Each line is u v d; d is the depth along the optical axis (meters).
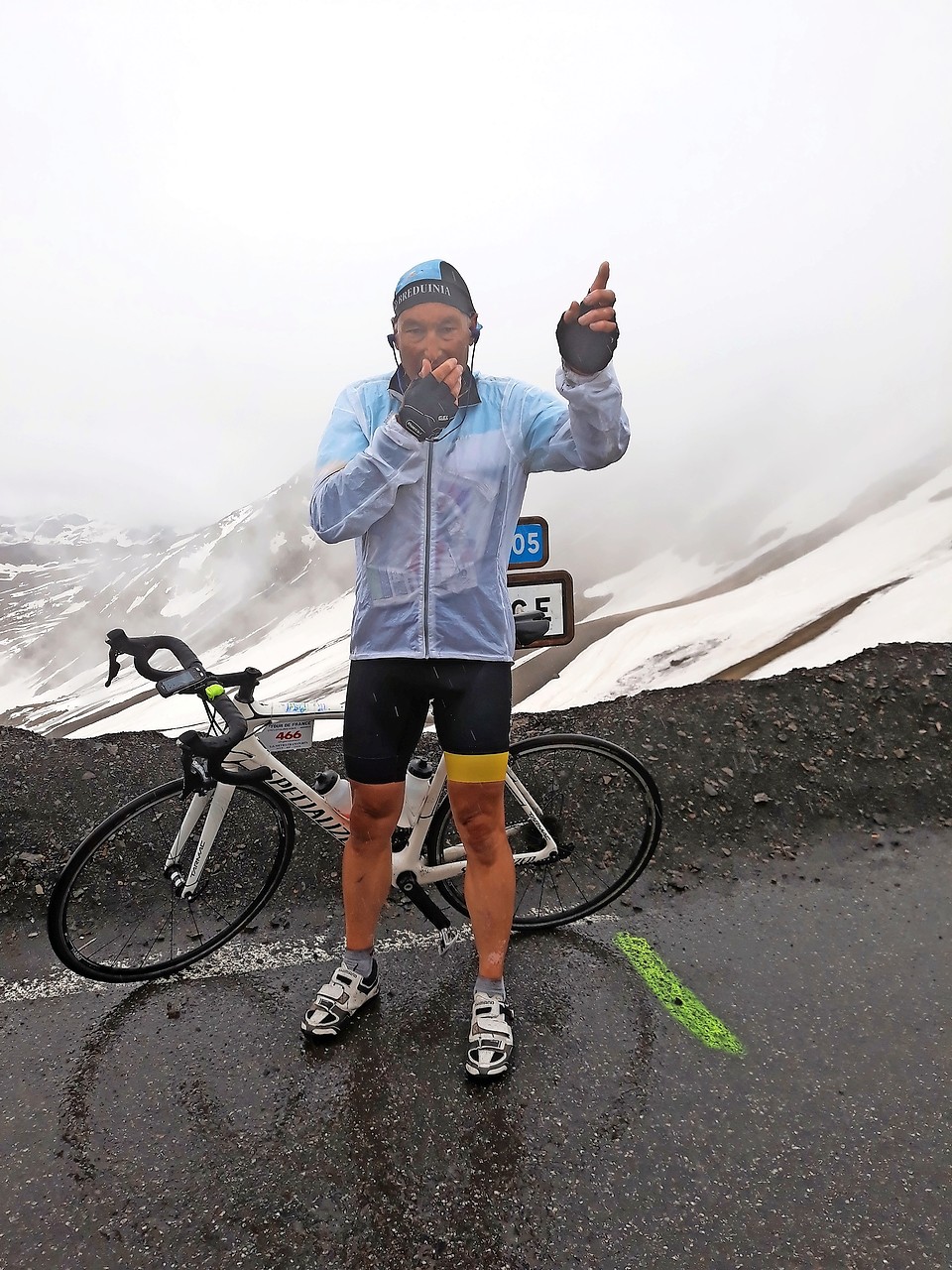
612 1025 1.92
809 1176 1.46
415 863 2.12
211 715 1.95
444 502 1.65
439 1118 1.62
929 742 3.33
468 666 1.72
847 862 2.74
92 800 2.79
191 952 2.20
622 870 2.58
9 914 2.38
